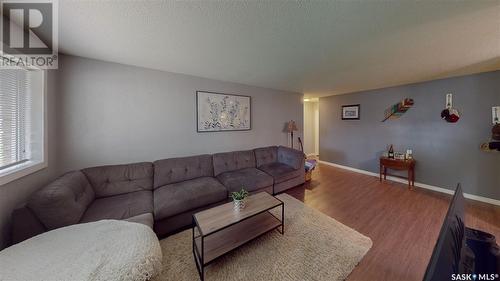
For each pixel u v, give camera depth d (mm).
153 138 2561
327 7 1198
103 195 1981
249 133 3611
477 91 2682
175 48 1843
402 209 2439
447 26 1421
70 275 888
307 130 6184
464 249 680
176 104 2727
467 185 2803
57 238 1131
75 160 2076
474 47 1792
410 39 1644
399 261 1549
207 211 1732
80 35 1570
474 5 1169
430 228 2004
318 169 4539
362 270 1466
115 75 2270
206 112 3008
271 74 2795
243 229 1794
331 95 4820
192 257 1605
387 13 1264
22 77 1576
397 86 3572
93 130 2166
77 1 1130
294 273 1433
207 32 1523
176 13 1258
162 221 1843
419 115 3285
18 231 1240
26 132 1631
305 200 2734
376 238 1840
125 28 1456
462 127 2828
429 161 3184
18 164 1533
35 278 867
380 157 3625
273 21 1362
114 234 1182
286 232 1936
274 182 2850
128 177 2160
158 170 2344
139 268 987
